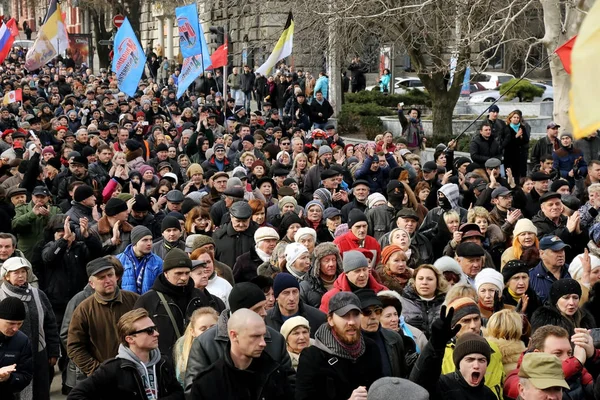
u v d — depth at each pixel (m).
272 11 52.78
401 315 11.69
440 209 17.77
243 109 38.41
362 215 15.49
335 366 9.10
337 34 37.03
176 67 61.31
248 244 16.14
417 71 36.72
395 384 7.68
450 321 9.02
